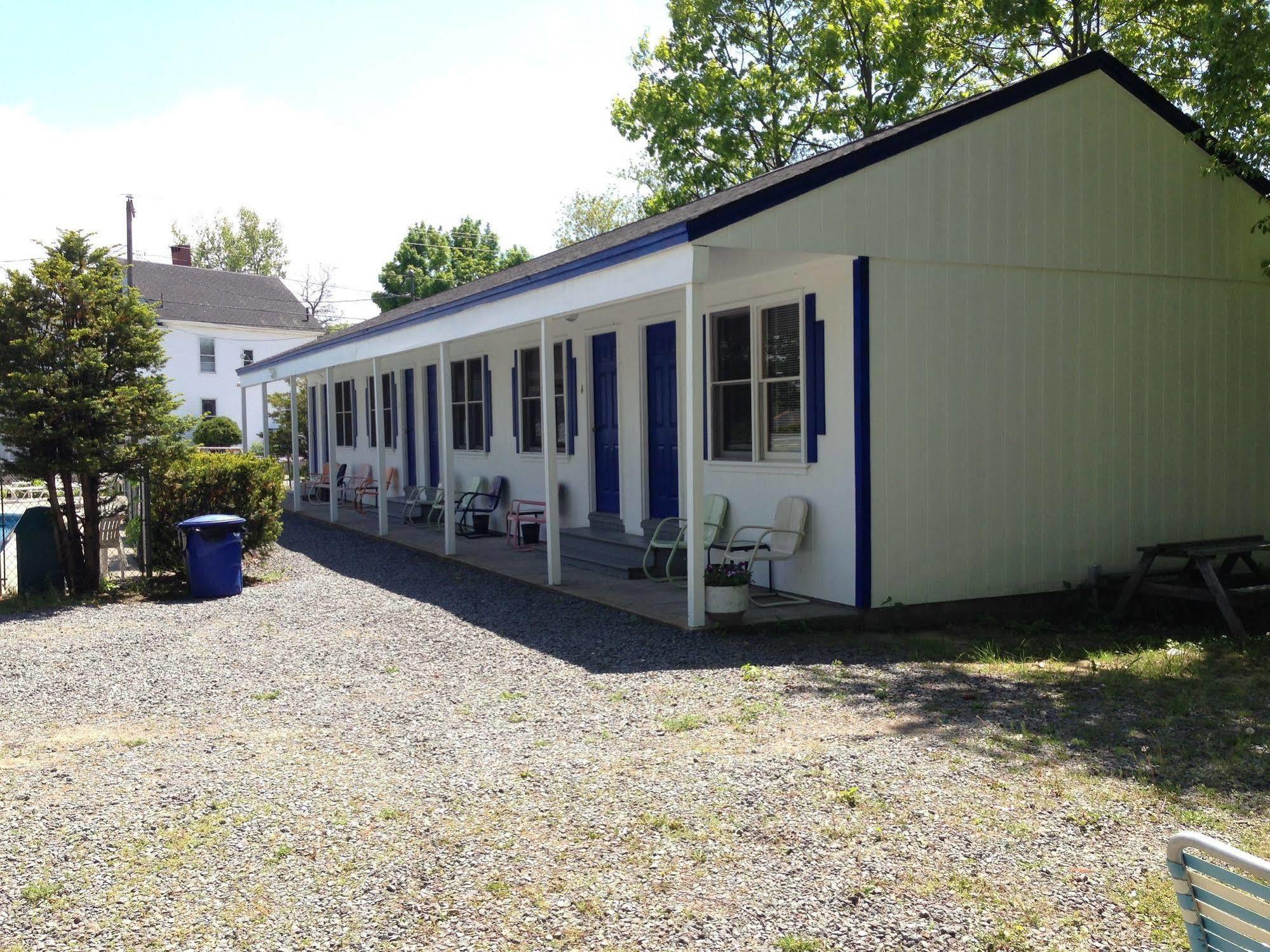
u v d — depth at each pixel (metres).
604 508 13.10
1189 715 5.85
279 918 3.52
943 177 8.72
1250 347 10.55
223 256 66.25
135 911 3.60
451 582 11.21
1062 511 9.52
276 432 35.00
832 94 23.78
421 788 4.75
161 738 5.68
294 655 7.80
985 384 9.06
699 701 6.19
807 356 9.17
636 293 8.50
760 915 3.46
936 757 5.05
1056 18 17.25
